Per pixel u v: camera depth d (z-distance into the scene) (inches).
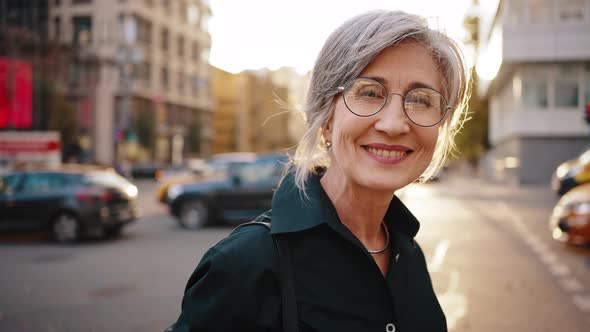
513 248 318.0
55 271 282.0
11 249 366.6
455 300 203.3
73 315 197.2
